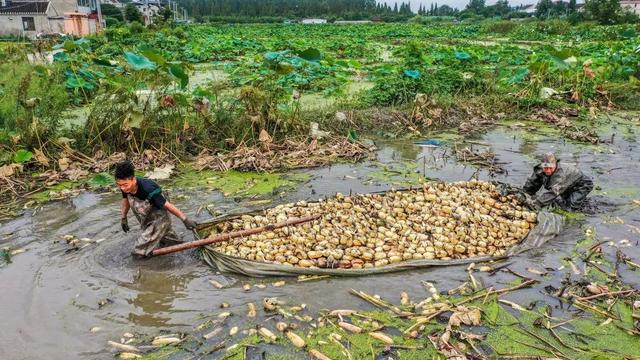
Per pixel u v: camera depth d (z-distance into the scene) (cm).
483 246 539
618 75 1492
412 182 741
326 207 620
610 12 4453
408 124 1062
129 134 838
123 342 390
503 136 1009
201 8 11769
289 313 426
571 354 379
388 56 2294
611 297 446
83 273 483
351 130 949
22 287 459
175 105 881
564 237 560
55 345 384
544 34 3744
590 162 830
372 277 484
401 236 562
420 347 387
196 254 525
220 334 400
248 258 502
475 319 414
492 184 700
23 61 1116
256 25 6794
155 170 756
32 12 3825
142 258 509
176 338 392
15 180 715
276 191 702
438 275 488
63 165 763
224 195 686
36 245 538
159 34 2636
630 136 1009
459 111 1155
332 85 1381
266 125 908
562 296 450
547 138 992
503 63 1616
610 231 573
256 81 923
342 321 412
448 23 7581
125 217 525
